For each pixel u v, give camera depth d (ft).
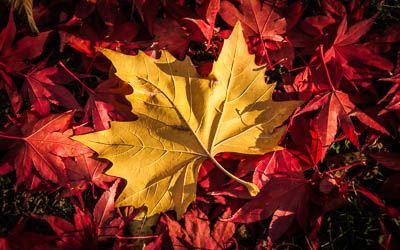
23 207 1.35
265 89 1.25
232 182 1.33
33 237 1.29
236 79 1.24
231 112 1.25
